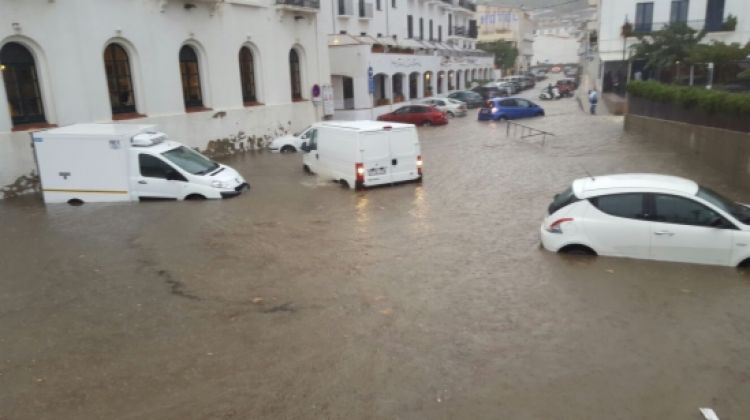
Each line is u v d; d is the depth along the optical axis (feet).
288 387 20.29
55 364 22.48
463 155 74.95
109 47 68.80
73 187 53.36
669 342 22.99
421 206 47.98
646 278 29.32
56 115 61.87
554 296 27.78
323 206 48.83
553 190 52.21
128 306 28.14
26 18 58.18
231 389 20.26
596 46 166.30
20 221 47.06
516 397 19.42
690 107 66.08
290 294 29.07
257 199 51.93
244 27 87.10
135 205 50.96
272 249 36.81
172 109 76.18
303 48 100.99
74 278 32.55
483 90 163.73
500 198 49.96
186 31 77.30
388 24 158.51
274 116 94.32
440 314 26.21
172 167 51.85
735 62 79.92
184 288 30.32
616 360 21.72
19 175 58.29
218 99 83.71
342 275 31.68
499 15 327.06
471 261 33.45
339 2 135.85
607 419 18.11
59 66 61.57
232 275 32.12
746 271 29.73
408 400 19.35
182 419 18.57
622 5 139.44
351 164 55.42
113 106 70.03
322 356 22.48
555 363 21.61
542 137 88.53
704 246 30.32
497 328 24.63
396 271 32.12
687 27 115.03
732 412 18.35
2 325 26.37
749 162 48.93
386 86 139.03
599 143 79.97
